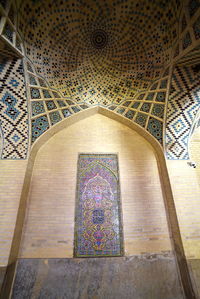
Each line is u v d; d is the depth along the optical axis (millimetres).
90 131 3250
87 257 2377
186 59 2252
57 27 2314
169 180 2697
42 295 2137
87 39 2516
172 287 2248
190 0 1842
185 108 2781
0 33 1824
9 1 1786
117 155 3076
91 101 3129
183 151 2924
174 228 2516
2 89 2494
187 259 2211
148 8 2211
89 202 2701
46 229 2484
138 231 2559
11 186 2467
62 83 2799
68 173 2877
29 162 2725
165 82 2639
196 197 2588
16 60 2264
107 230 2547
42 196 2680
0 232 2170
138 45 2527
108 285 2232
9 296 2080
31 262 2295
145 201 2746
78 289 2195
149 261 2391
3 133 2715
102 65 2793
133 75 2818
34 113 2766
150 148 3170
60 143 3109
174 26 2145
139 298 2174
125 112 3189
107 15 2332
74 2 2162
